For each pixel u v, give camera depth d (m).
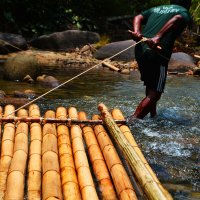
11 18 13.82
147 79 4.75
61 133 3.58
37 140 3.41
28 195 2.55
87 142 3.48
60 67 9.66
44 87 6.89
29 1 14.34
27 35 14.13
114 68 9.41
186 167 3.37
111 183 2.74
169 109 5.47
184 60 10.19
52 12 14.88
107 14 16.88
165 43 4.64
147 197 2.37
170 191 2.89
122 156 3.23
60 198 2.47
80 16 15.69
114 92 6.59
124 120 3.89
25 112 4.16
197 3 13.63
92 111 5.18
